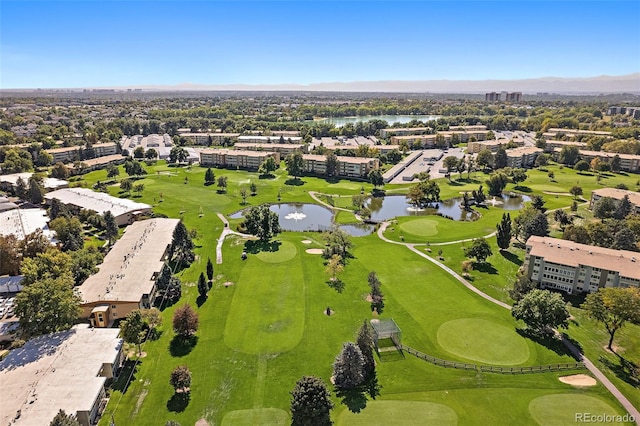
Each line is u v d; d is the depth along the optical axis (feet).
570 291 381.19
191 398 254.88
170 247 460.14
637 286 347.77
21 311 289.12
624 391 262.67
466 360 291.58
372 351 286.87
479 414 242.99
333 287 393.09
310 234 537.24
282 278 409.90
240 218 602.85
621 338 318.24
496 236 509.35
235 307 357.41
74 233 485.97
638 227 460.14
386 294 381.19
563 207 639.76
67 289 307.78
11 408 224.74
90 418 229.66
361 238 526.16
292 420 235.61
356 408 247.29
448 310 355.77
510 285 400.47
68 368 256.73
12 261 406.21
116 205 603.67
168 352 298.76
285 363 287.07
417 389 263.49
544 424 236.02
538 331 324.80
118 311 336.49
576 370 282.15
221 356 294.25
